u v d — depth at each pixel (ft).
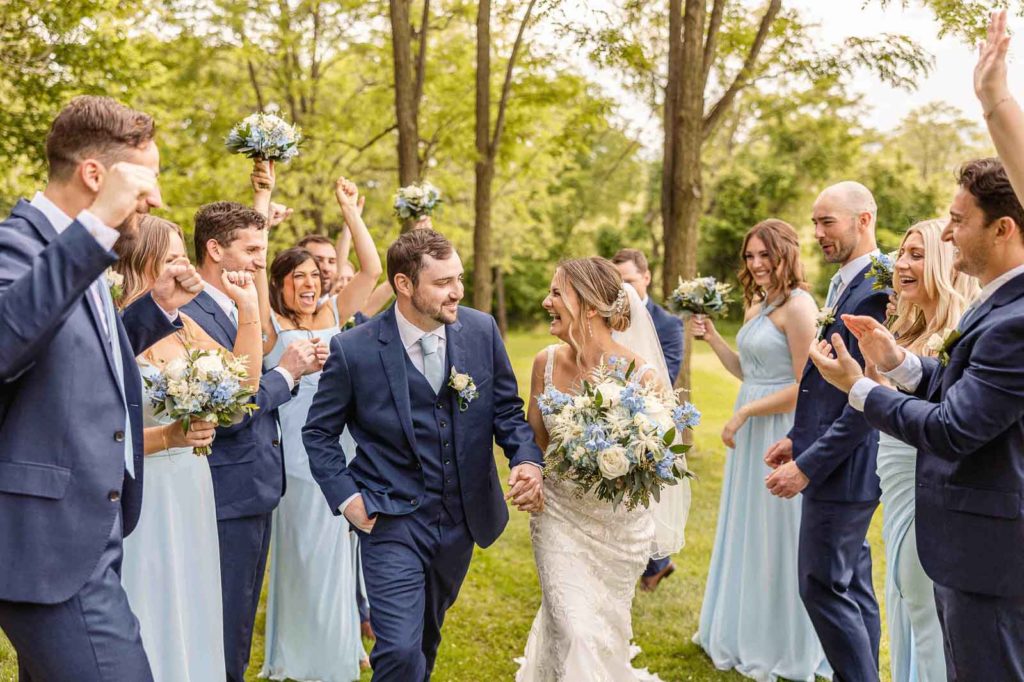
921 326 11.23
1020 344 7.63
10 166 31.94
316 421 10.90
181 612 10.32
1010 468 8.02
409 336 10.89
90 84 32.01
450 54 41.81
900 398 8.54
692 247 29.27
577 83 34.81
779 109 37.55
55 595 7.29
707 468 30.12
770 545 14.06
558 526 11.20
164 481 10.19
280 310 14.23
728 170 111.55
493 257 93.35
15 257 7.20
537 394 11.94
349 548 13.93
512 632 15.83
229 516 11.32
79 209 7.52
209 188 41.68
